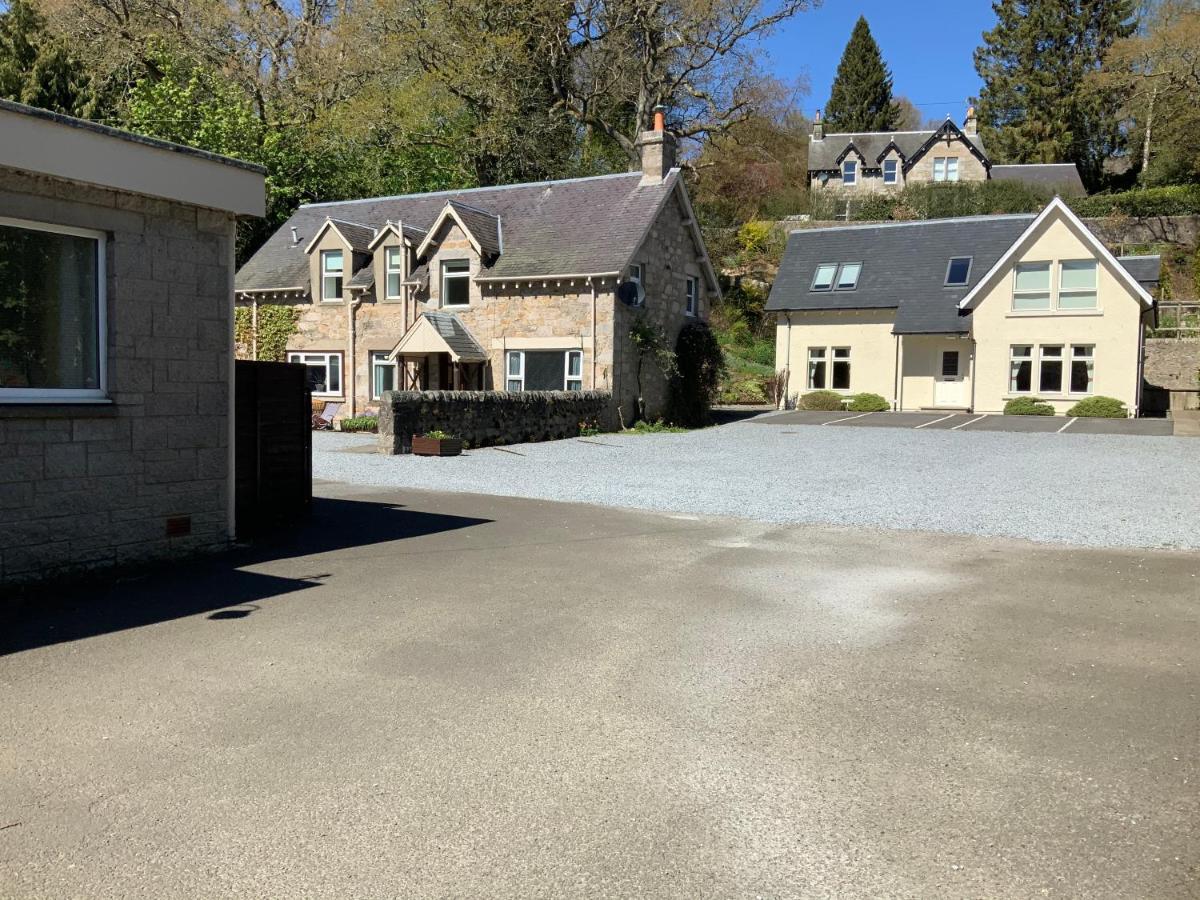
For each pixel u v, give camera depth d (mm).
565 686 4621
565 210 26672
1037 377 28969
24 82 28875
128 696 4457
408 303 26094
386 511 10453
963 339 31125
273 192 33656
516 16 36781
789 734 4020
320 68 35750
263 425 9477
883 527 9336
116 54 33125
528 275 24359
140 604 6270
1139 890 2791
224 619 5867
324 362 27641
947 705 4348
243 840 3119
